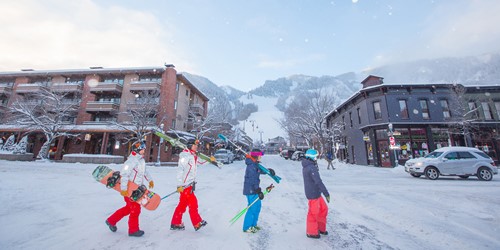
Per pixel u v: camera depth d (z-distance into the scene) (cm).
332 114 3381
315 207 346
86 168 1432
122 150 2619
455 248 313
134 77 2770
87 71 2769
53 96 2339
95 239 312
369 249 308
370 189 814
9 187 638
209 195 687
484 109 2088
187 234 343
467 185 905
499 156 2019
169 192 703
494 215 448
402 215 456
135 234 325
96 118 2750
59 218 402
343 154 3036
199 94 3584
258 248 302
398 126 2073
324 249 306
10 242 293
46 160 1986
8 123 2648
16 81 2997
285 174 1410
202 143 3002
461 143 2045
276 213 492
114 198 581
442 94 2119
